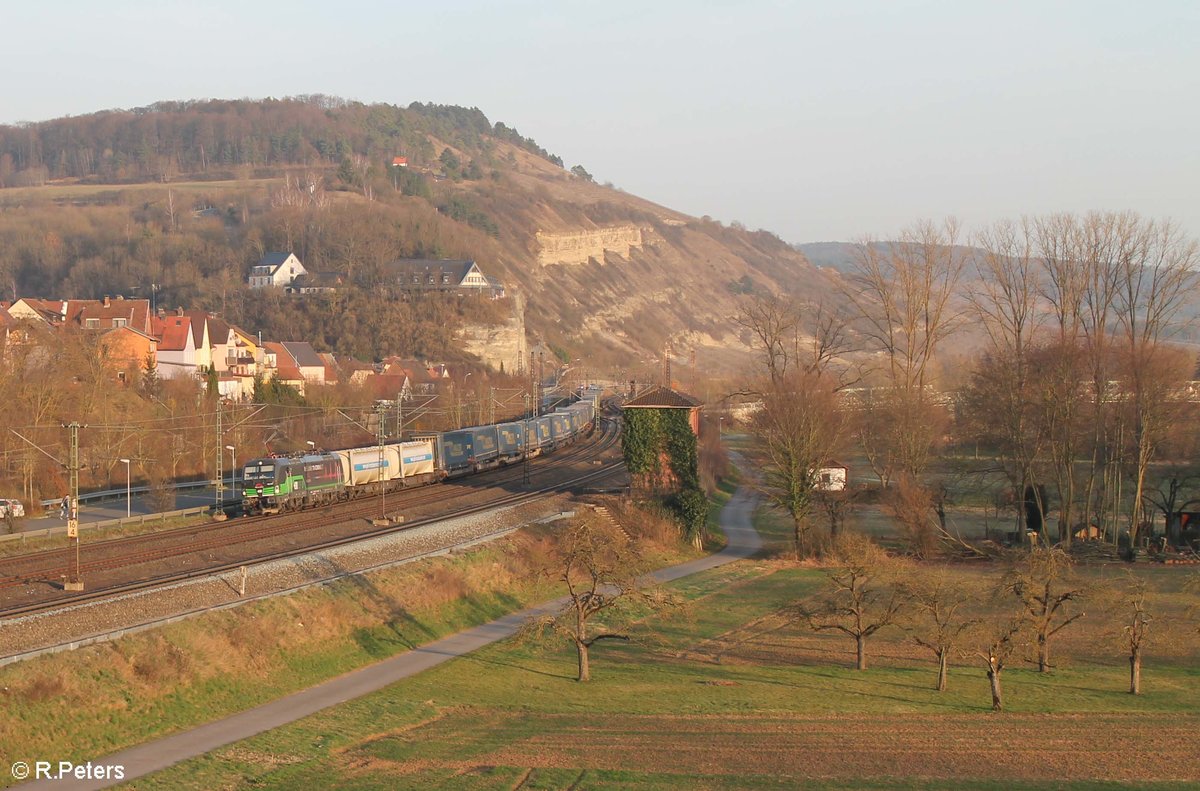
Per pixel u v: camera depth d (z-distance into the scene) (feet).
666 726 150.41
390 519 261.65
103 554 204.13
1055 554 181.68
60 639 148.15
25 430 282.77
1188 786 124.77
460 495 311.68
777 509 331.16
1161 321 285.84
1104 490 287.28
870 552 216.33
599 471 379.76
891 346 320.70
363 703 159.02
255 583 187.62
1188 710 157.69
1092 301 295.69
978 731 147.43
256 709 154.30
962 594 184.75
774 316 417.28
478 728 149.69
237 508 266.77
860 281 354.33
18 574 184.65
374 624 193.57
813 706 160.56
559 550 210.38
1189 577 215.31
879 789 123.85
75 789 120.47
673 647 200.44
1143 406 264.72
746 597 239.71
